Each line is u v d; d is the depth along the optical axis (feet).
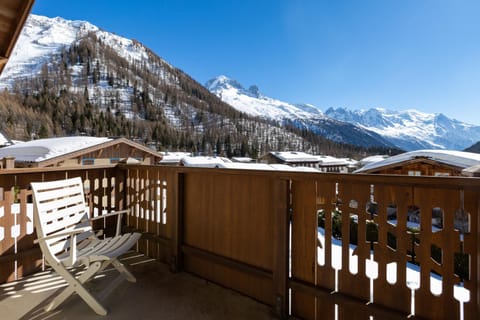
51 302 6.47
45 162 32.99
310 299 6.13
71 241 6.18
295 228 6.32
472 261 4.38
